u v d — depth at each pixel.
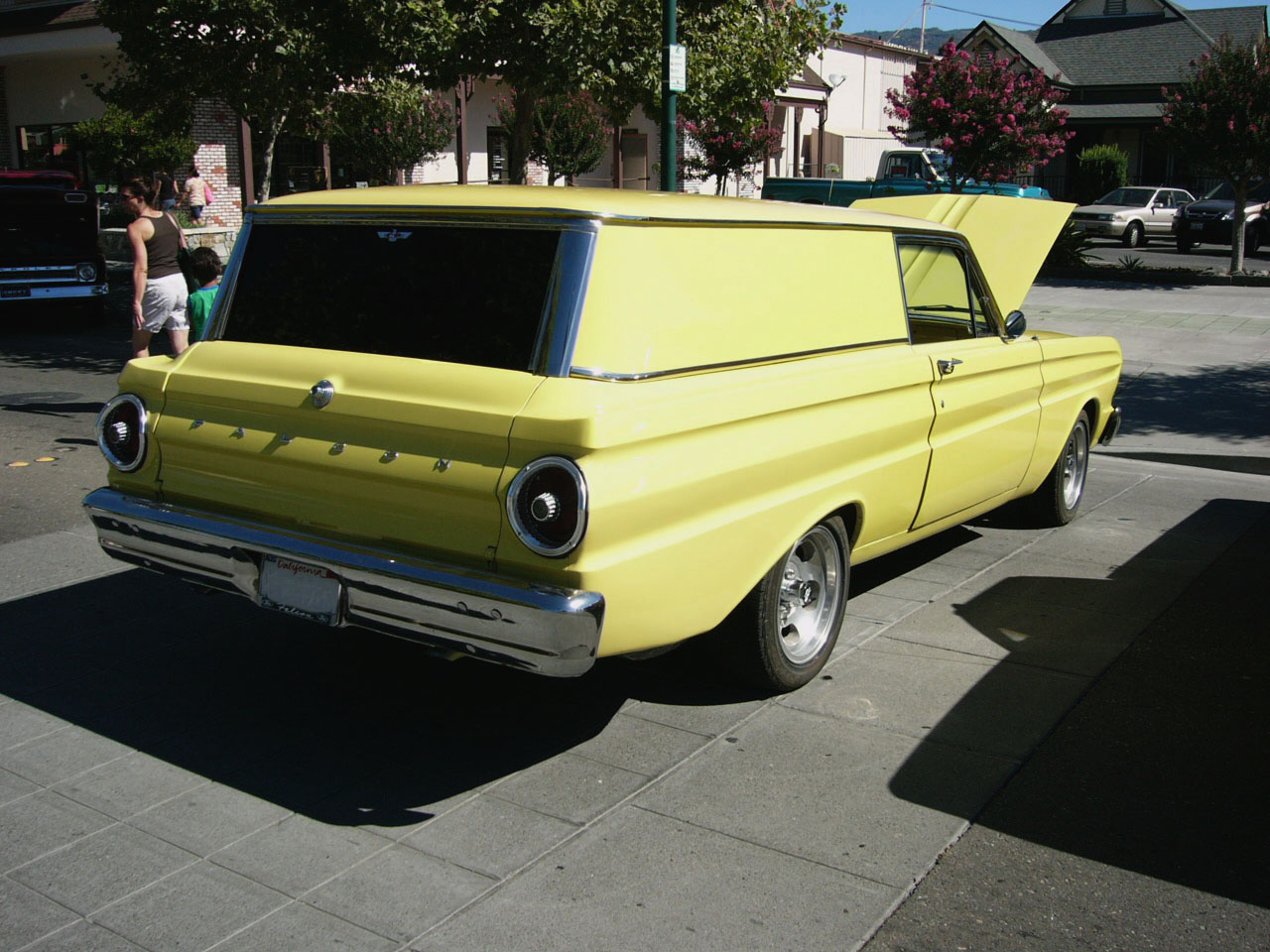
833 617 4.69
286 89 12.29
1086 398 6.77
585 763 3.96
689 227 3.88
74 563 6.02
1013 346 5.90
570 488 3.28
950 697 4.50
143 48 12.50
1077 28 41.22
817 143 37.00
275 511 3.89
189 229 19.98
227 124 23.03
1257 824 3.60
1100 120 37.72
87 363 12.62
